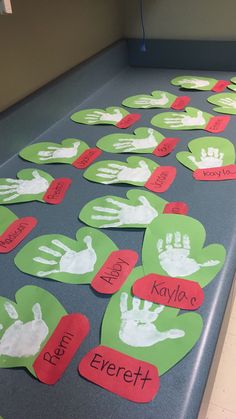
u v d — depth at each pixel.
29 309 0.58
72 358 0.51
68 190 0.84
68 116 1.14
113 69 1.36
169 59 1.40
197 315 0.55
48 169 0.91
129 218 0.73
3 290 0.62
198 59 1.35
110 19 1.33
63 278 0.63
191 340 0.52
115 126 1.07
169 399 0.46
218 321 0.55
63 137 1.04
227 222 0.71
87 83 1.22
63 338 0.53
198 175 0.83
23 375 0.50
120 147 0.97
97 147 0.98
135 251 0.66
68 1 1.10
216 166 0.86
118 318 0.55
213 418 0.90
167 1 1.30
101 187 0.84
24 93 1.01
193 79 1.30
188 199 0.77
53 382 0.49
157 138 0.99
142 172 0.86
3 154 0.93
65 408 0.46
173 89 1.24
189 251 0.65
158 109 1.13
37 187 0.85
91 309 0.57
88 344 0.52
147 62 1.44
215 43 1.30
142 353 0.51
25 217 0.77
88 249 0.68
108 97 1.24
